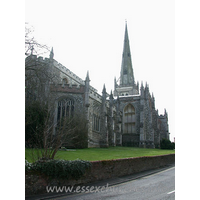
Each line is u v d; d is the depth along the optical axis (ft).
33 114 79.00
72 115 102.12
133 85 277.44
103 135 127.85
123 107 190.49
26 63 72.43
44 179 37.01
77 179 42.65
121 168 54.95
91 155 72.90
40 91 87.20
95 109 125.08
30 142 75.97
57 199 32.76
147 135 177.58
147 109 184.34
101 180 47.80
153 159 71.00
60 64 136.56
